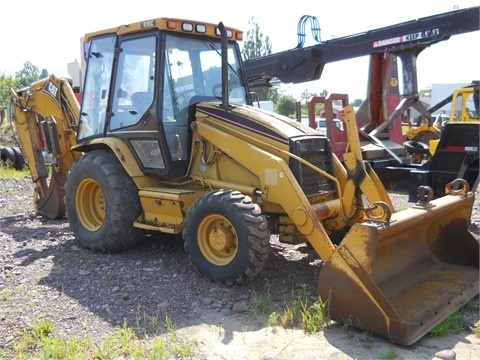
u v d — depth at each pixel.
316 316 3.99
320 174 5.16
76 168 5.89
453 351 3.57
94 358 3.46
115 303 4.40
